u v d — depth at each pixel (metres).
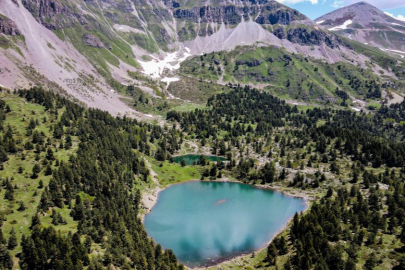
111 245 112.69
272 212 168.00
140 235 126.56
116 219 129.50
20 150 167.88
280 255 118.88
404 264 97.75
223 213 166.38
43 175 151.88
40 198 136.00
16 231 114.12
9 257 95.75
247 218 160.62
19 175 149.12
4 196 132.38
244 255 127.62
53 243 103.69
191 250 131.00
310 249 108.31
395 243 112.00
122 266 104.19
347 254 109.00
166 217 160.62
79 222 121.31
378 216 125.56
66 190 142.50
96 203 141.75
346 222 129.38
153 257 111.56
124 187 168.50
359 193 153.25
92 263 96.75
